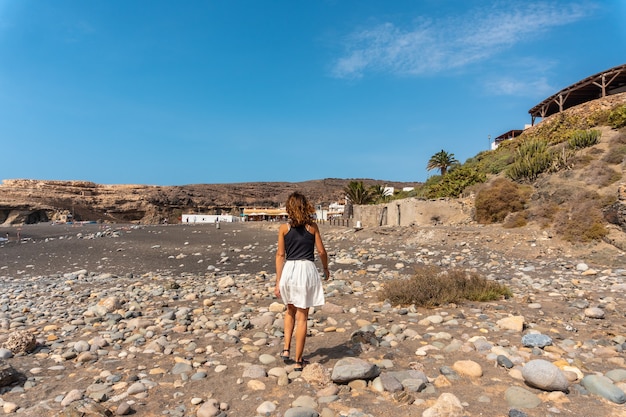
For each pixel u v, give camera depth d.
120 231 36.28
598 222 15.20
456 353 4.66
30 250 22.83
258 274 12.85
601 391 3.46
